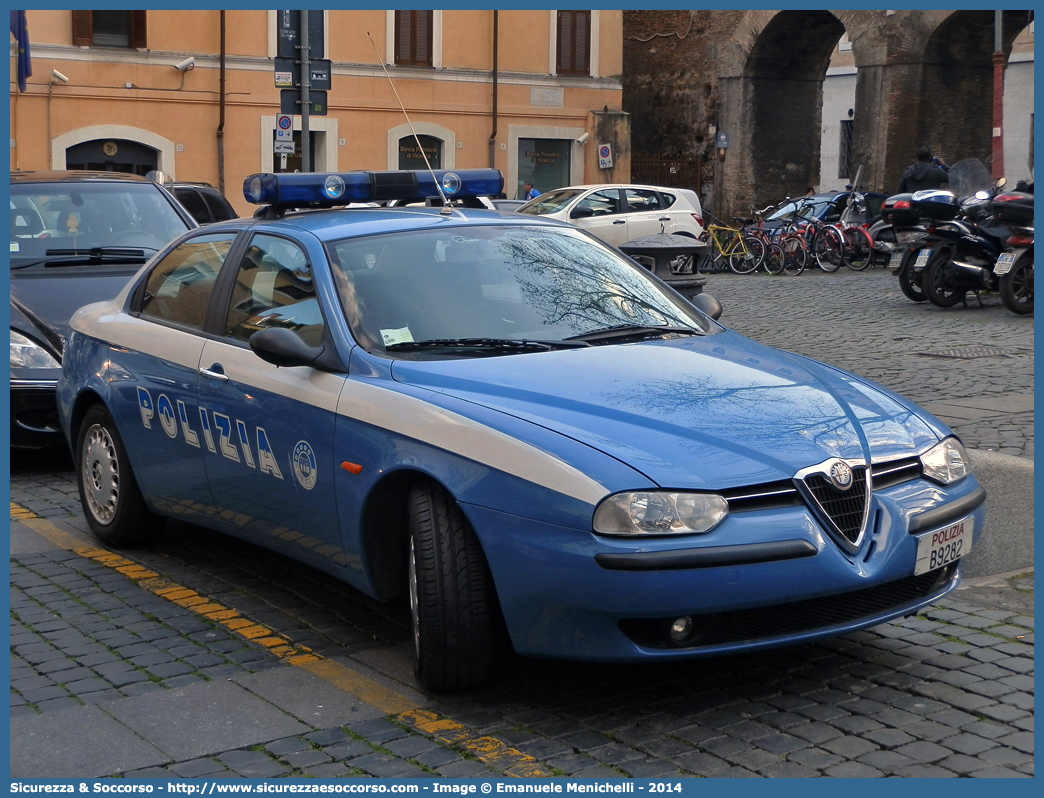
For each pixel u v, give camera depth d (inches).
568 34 1365.7
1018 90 1577.3
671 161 1549.0
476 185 236.4
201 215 641.6
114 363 233.5
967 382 392.8
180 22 1163.3
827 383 178.1
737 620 149.2
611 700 161.5
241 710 161.2
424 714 158.6
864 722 152.6
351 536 174.4
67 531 256.8
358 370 177.8
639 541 142.3
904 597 161.3
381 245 198.5
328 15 1229.7
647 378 169.2
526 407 159.3
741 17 1414.9
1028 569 214.7
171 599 210.4
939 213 609.0
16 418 300.5
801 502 149.6
